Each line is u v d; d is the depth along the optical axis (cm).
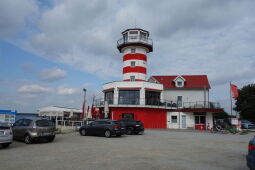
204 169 777
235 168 799
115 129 1870
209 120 3516
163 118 3550
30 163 827
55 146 1288
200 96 4034
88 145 1341
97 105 3659
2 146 1227
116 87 3406
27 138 1392
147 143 1473
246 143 1555
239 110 5444
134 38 3722
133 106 3259
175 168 782
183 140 1703
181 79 4166
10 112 2031
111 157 959
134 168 770
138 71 3653
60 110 3206
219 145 1432
